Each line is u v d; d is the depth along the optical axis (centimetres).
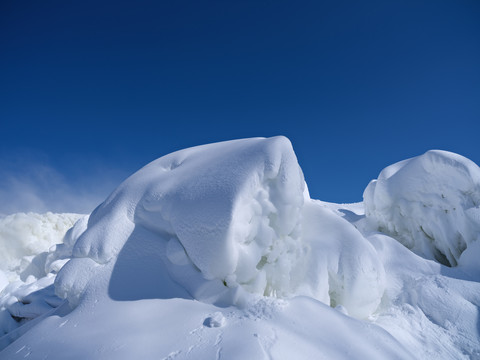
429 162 521
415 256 448
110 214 329
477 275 406
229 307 245
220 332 207
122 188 366
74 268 293
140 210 326
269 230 300
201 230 267
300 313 238
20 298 418
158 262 292
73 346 210
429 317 328
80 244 306
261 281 287
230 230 257
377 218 627
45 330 244
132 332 214
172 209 298
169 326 219
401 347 233
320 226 386
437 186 516
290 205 314
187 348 192
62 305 313
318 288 323
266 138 345
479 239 432
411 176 562
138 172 396
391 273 416
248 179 286
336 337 219
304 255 348
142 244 304
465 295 343
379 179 613
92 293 270
